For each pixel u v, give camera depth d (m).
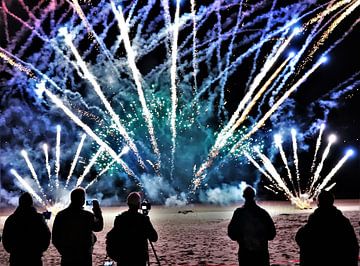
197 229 18.61
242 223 7.32
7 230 7.30
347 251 6.23
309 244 6.34
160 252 13.06
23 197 7.46
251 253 7.25
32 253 7.29
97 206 7.68
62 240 7.24
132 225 7.12
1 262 12.30
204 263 11.33
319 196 6.51
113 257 7.09
